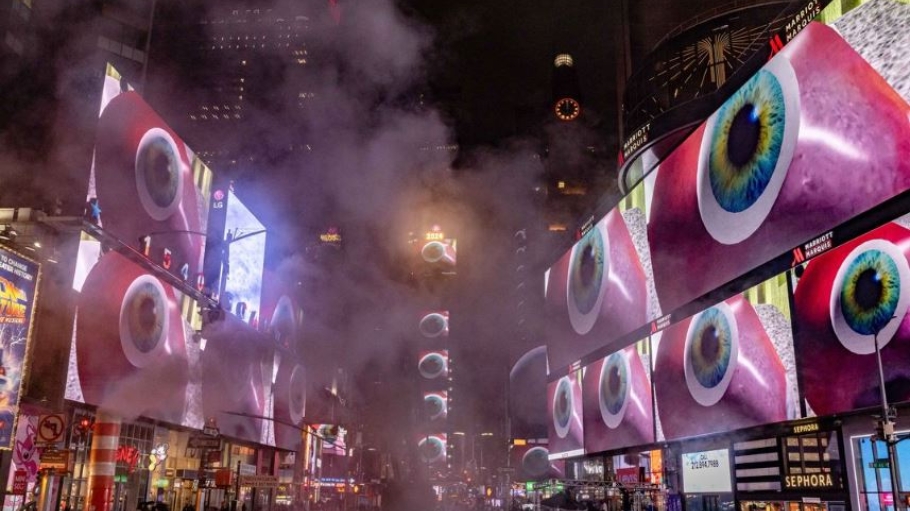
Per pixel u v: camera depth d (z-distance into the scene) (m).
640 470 59.81
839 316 33.47
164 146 49.31
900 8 31.56
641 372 53.28
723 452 46.59
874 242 31.67
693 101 48.78
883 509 31.94
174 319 50.06
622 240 57.66
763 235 39.12
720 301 43.59
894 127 31.12
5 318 25.92
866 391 31.64
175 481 56.38
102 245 40.75
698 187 46.19
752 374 39.91
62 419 26.91
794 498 39.84
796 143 36.81
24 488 28.22
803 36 36.91
